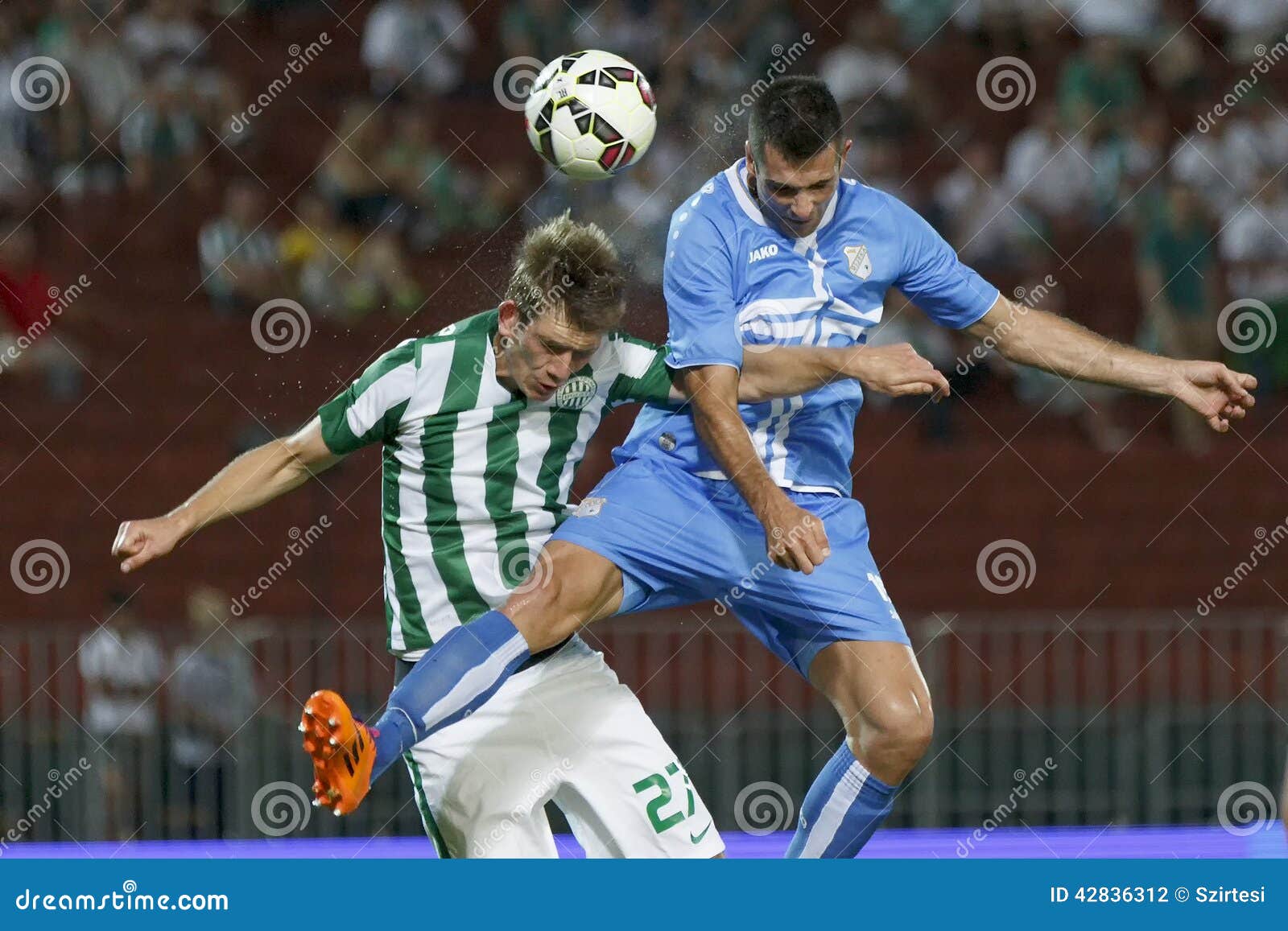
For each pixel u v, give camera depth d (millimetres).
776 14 41500
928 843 23469
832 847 14633
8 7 40156
